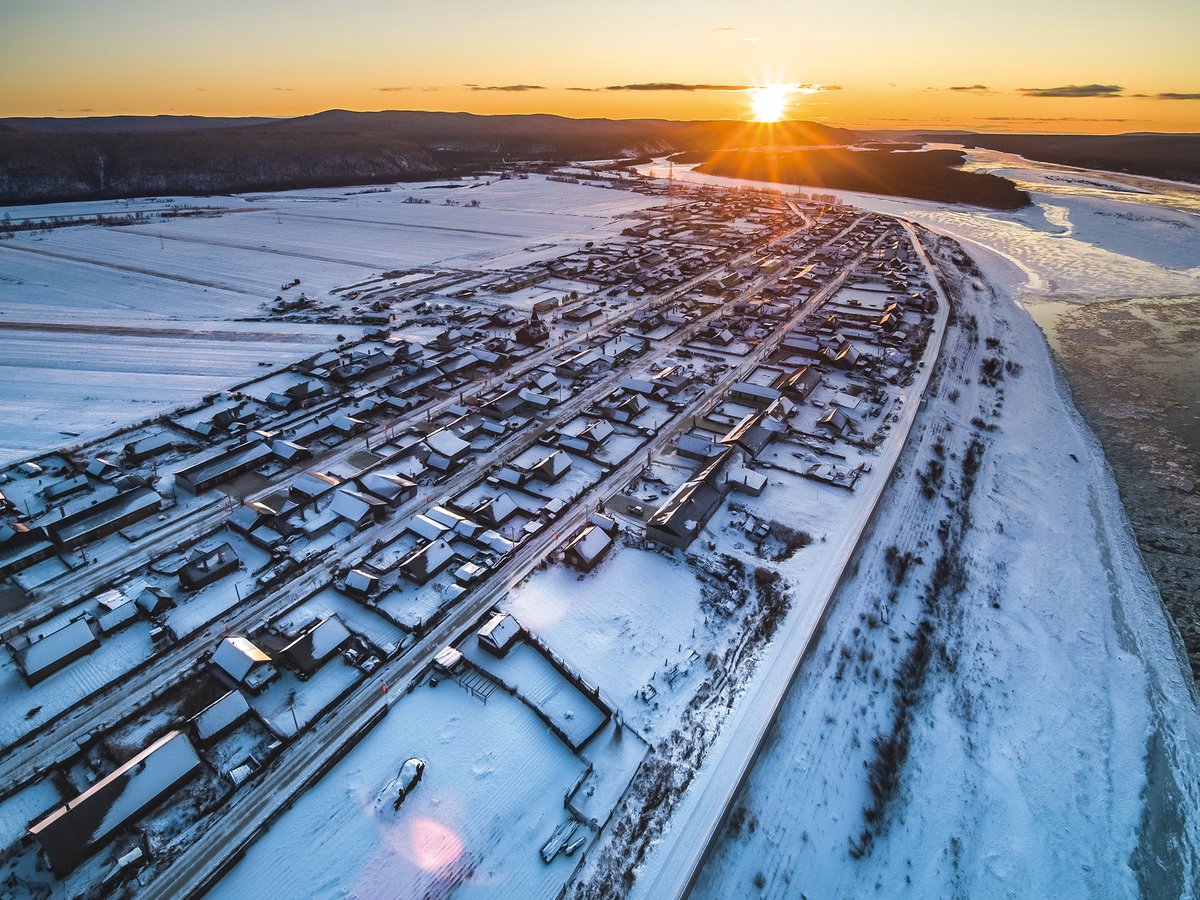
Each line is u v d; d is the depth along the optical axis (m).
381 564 51.47
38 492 59.41
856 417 77.19
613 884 31.23
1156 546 60.25
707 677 42.44
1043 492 67.31
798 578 50.62
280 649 42.88
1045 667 47.06
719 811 34.38
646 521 57.25
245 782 35.12
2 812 33.62
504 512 56.75
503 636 42.38
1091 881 34.31
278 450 65.50
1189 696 45.44
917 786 38.16
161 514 57.53
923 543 57.47
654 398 80.50
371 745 37.16
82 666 41.88
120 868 30.67
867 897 32.62
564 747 37.53
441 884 31.11
